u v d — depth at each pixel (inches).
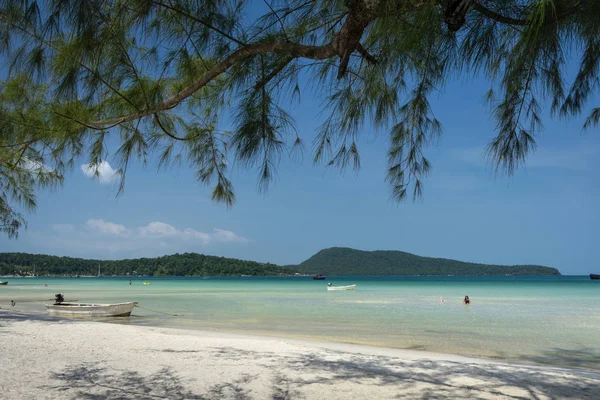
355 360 338.0
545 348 498.3
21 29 112.0
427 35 106.1
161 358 320.8
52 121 155.3
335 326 696.4
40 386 226.4
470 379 273.3
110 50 123.5
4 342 380.2
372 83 134.4
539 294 1872.5
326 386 245.3
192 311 992.2
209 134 172.1
